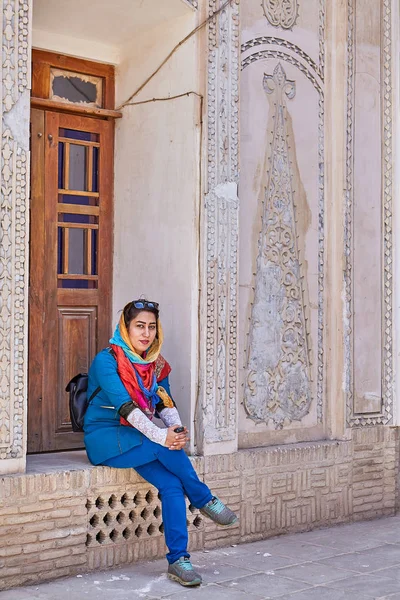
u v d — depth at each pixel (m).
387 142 6.32
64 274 5.46
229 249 5.32
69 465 4.73
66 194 5.49
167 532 4.52
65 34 5.43
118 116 5.67
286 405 5.75
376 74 6.25
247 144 5.55
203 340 5.17
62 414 5.41
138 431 4.65
